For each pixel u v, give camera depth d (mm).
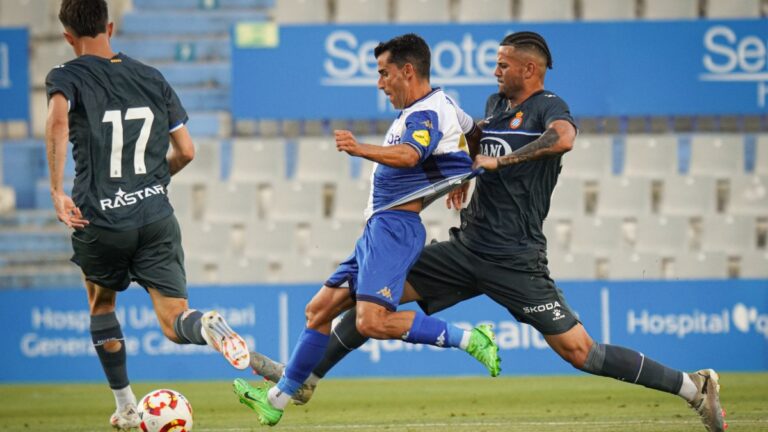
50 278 36375
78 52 16406
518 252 16484
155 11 40312
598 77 33375
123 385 18906
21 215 37438
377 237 16078
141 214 16141
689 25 33281
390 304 15859
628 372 16672
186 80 39094
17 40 33969
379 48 16328
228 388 29203
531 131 16266
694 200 37375
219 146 38219
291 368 16859
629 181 37312
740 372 31219
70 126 16094
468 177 15859
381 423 21750
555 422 21281
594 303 31484
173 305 16422
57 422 23109
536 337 31594
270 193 38000
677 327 31469
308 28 33719
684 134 37719
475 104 33406
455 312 31516
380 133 38375
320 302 16750
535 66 16359
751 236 36969
